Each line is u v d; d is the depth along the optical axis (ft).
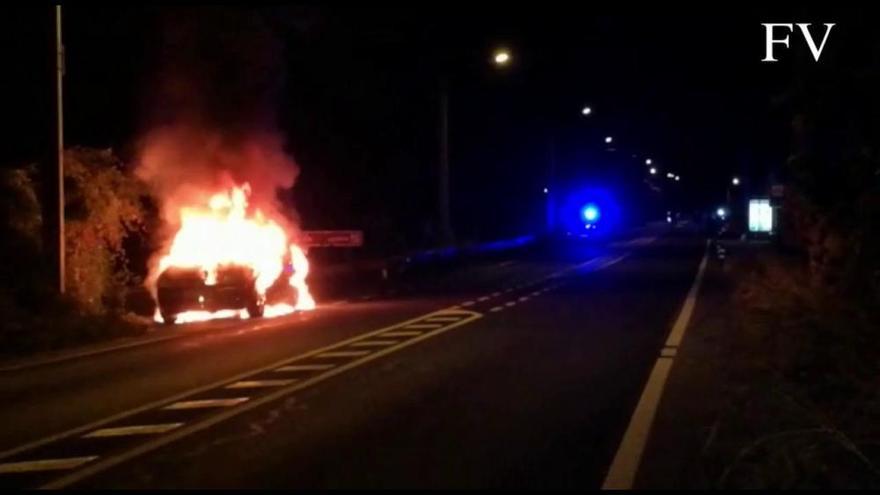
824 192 62.18
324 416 45.37
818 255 70.69
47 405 49.90
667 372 57.31
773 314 70.54
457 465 35.83
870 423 40.65
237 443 40.11
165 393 52.85
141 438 41.52
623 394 50.34
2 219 85.97
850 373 48.88
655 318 87.35
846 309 59.77
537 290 121.90
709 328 78.69
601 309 96.12
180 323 90.33
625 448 38.34
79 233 92.53
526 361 62.23
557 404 47.70
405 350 67.92
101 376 59.36
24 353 69.21
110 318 79.41
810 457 36.06
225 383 55.62
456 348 68.69
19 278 82.48
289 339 75.87
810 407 44.39
